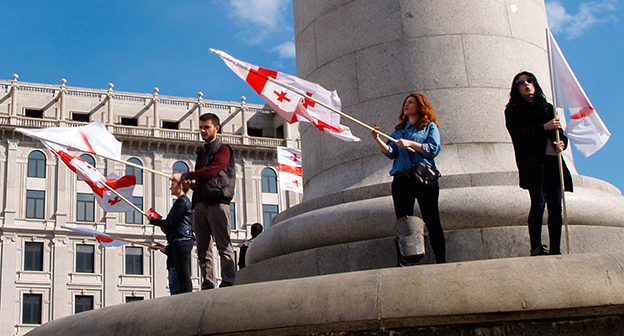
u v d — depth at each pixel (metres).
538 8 7.28
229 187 6.20
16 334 37.28
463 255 5.70
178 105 45.91
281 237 6.44
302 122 7.56
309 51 7.40
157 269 40.97
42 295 38.47
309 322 3.90
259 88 5.93
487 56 6.73
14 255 38.47
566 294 3.70
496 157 6.42
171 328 4.21
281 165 14.09
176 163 43.81
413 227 4.76
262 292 4.11
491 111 6.57
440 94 6.58
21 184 39.81
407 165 5.11
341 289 3.94
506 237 5.73
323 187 6.90
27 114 42.19
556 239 4.81
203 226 6.29
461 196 5.87
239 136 45.53
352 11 7.10
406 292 3.83
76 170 8.65
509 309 3.71
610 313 3.76
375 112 6.71
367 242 5.88
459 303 3.74
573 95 5.13
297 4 7.80
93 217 40.75
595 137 5.31
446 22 6.77
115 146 7.48
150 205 42.19
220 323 4.08
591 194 6.20
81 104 43.38
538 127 4.89
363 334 4.00
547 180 4.91
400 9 6.86
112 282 39.88
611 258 3.83
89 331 4.63
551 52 5.20
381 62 6.80
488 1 6.91
